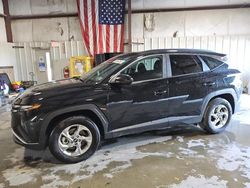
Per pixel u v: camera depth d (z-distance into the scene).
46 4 9.63
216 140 4.05
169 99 3.78
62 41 9.83
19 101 3.25
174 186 2.68
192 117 4.08
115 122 3.51
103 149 3.79
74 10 9.61
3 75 8.84
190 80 3.92
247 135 4.27
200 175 2.90
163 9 9.37
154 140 4.12
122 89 3.46
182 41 9.45
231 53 9.35
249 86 8.29
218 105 4.28
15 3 9.66
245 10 9.12
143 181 2.81
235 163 3.19
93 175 2.99
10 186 2.80
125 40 9.62
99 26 9.30
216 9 9.23
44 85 3.71
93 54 9.49
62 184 2.80
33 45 9.93
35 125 3.08
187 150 3.66
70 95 3.23
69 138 3.29
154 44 9.59
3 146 4.08
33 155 3.66
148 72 3.69
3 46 9.14
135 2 9.40
